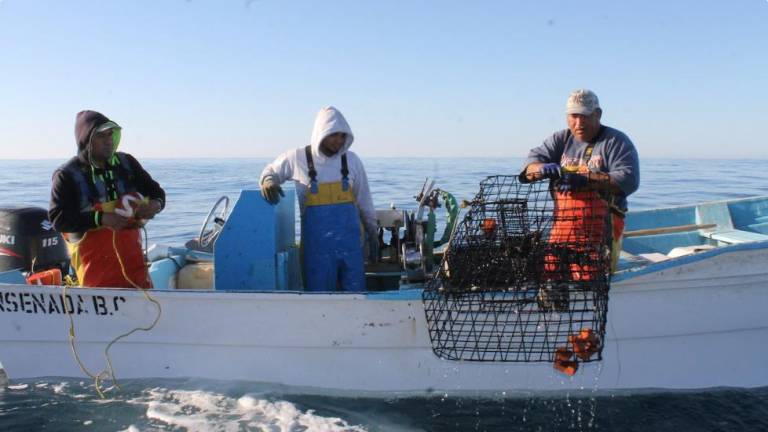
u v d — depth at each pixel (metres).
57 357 4.24
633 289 3.91
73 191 3.85
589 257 3.63
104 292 4.04
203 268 5.04
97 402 4.05
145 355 4.18
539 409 3.99
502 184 3.85
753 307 4.01
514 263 3.71
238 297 3.99
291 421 3.82
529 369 4.04
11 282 4.45
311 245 4.29
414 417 3.91
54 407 3.99
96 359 4.21
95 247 4.05
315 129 4.22
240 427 3.75
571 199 3.79
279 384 4.14
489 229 3.74
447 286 3.78
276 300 4.00
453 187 19.94
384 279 4.95
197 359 4.16
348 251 4.29
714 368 4.08
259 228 4.28
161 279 4.87
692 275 3.89
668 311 3.98
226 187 24.61
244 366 4.15
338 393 4.12
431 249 4.66
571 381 4.05
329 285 4.30
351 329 4.04
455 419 3.88
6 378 4.41
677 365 4.06
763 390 4.10
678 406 3.96
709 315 4.00
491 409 4.00
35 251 4.95
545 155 4.18
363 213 4.65
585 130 3.92
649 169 35.59
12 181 31.17
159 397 4.09
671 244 5.96
